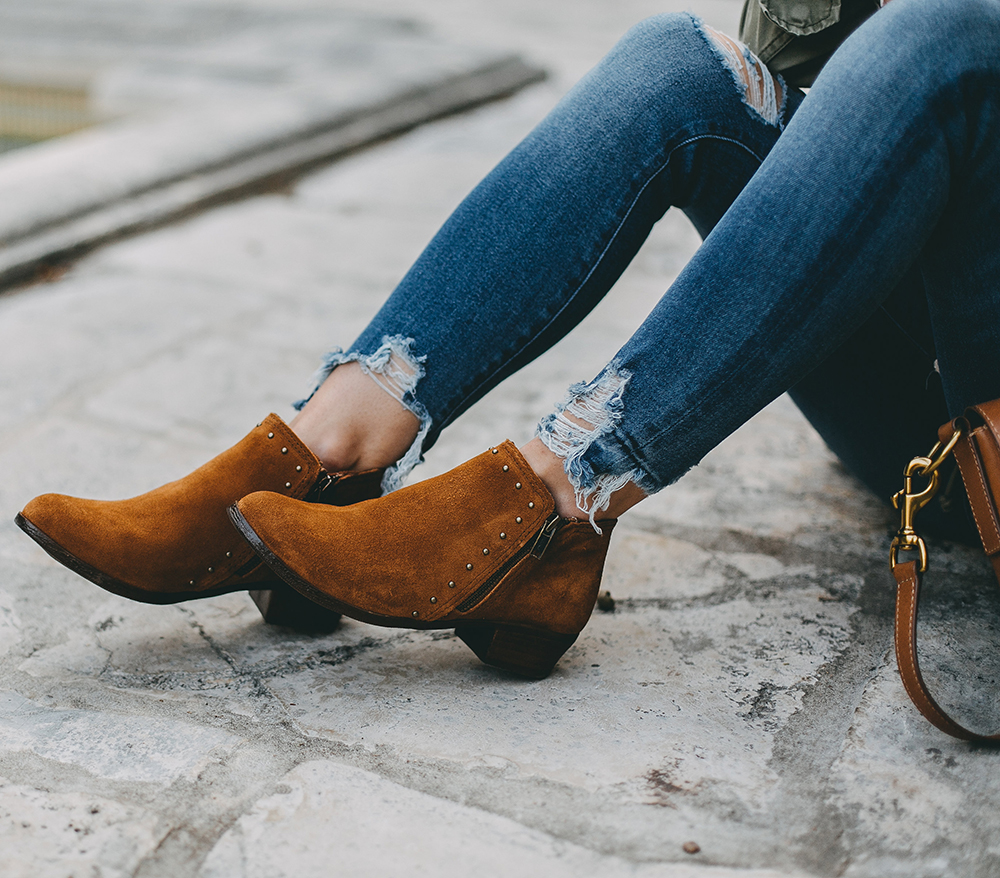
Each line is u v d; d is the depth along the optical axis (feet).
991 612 3.60
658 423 2.80
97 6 26.96
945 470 3.53
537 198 3.21
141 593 3.17
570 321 3.33
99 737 2.97
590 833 2.57
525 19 24.13
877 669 3.27
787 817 2.61
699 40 3.19
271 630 3.64
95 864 2.47
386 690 3.23
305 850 2.52
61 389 5.84
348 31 20.84
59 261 8.25
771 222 2.64
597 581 3.15
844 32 3.22
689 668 3.33
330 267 8.16
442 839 2.56
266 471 3.20
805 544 4.21
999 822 2.53
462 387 3.34
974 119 2.61
